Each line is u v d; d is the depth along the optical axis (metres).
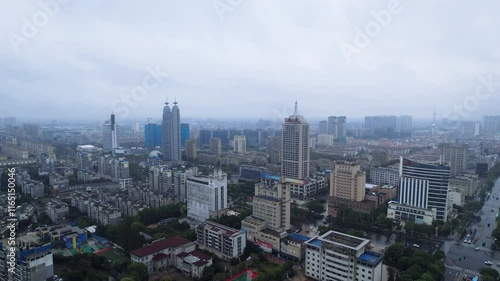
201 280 172.50
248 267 192.62
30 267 157.62
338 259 170.12
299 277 184.50
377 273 164.12
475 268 199.38
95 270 185.88
